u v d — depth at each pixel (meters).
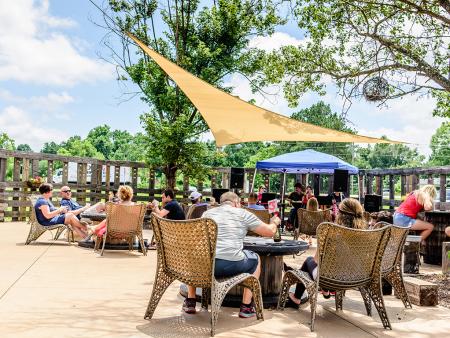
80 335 3.06
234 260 3.51
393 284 4.16
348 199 3.83
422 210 6.88
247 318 3.67
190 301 3.74
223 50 13.15
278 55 8.99
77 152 89.19
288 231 11.84
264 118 6.34
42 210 7.50
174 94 12.23
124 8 12.59
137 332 3.18
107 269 5.57
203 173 12.69
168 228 3.44
